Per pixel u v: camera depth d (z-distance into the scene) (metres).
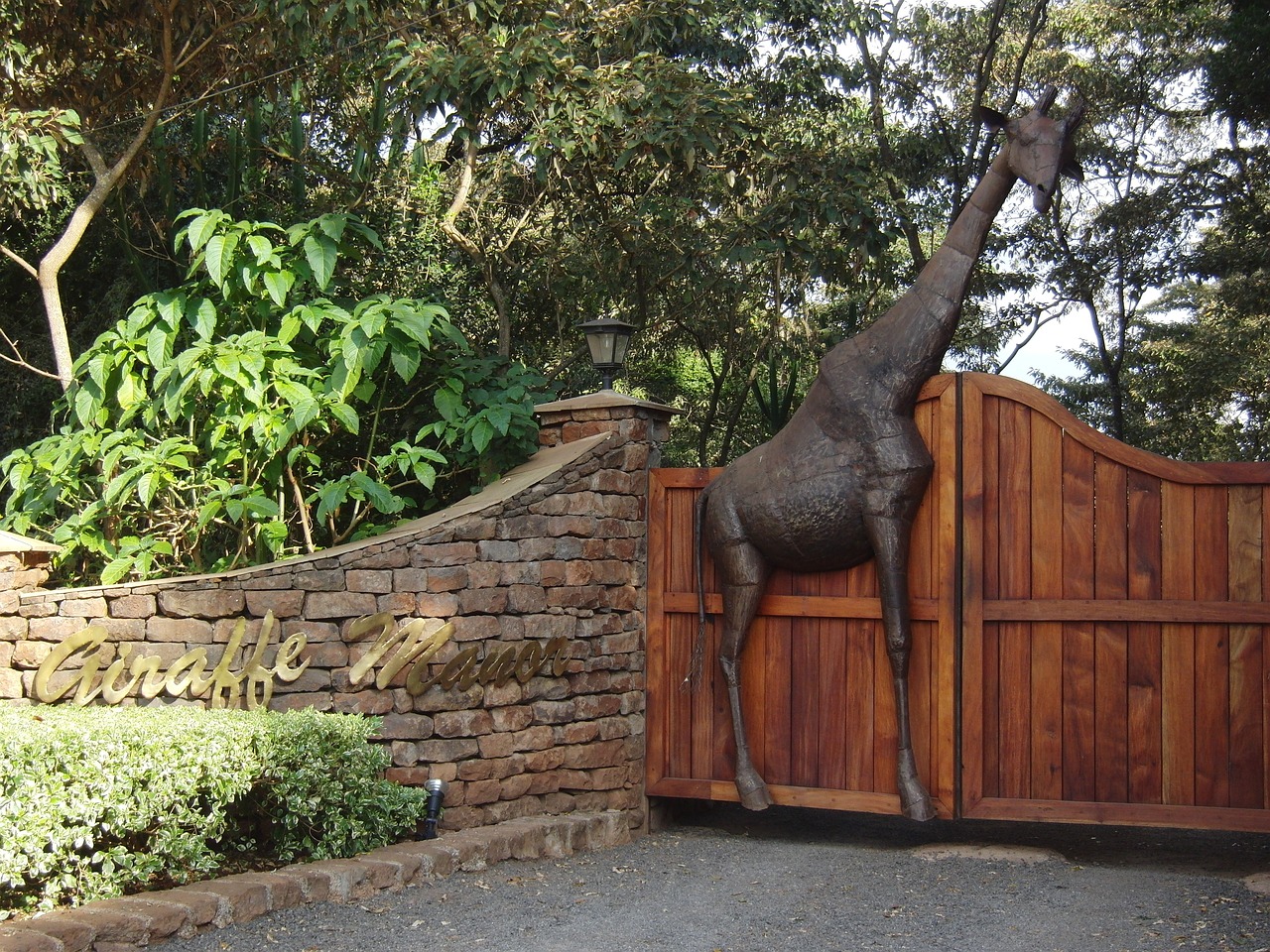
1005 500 6.61
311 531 8.14
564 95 9.33
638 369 18.08
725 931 5.10
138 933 4.53
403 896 5.48
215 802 5.35
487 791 6.57
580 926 5.14
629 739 7.28
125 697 6.34
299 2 8.34
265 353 7.38
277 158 11.62
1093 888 5.81
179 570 7.80
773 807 8.23
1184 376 22.41
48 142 8.23
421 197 12.27
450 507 7.39
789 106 14.66
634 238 11.83
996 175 6.54
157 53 9.64
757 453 6.98
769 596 7.03
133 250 10.07
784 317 14.33
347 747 5.81
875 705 6.79
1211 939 4.89
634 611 7.39
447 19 9.59
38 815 4.75
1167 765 6.31
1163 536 6.38
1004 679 6.56
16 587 6.52
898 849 6.84
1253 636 6.23
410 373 7.35
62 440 7.58
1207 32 18.92
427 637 6.44
